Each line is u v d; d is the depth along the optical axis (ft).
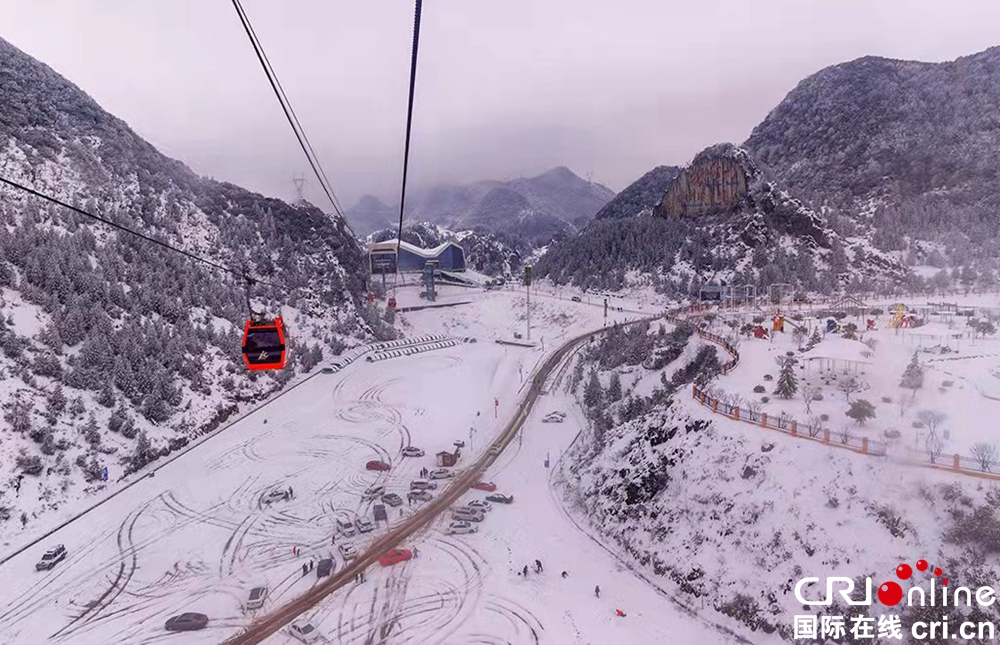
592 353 435.94
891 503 167.63
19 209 369.71
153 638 166.09
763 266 571.69
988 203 610.65
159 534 221.87
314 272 570.87
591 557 204.85
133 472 270.67
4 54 532.73
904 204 642.22
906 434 195.21
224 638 165.78
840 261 557.33
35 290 315.78
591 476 254.47
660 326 414.21
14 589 187.83
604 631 164.45
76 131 505.25
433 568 198.49
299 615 174.81
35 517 223.92
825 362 274.77
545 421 341.62
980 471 165.58
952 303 434.30
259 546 214.48
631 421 283.18
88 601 183.01
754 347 323.98
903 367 263.70
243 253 517.96
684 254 631.97
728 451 212.02
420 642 160.97
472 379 442.91
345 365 467.11
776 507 183.93
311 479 272.31
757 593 166.09
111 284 355.56
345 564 202.18
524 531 222.89
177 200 517.14
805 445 198.39
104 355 304.30
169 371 334.65
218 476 273.75
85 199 421.18
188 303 403.13
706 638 161.17
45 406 266.16
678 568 186.50
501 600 179.32
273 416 356.38
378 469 283.38
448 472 275.39
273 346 169.89
